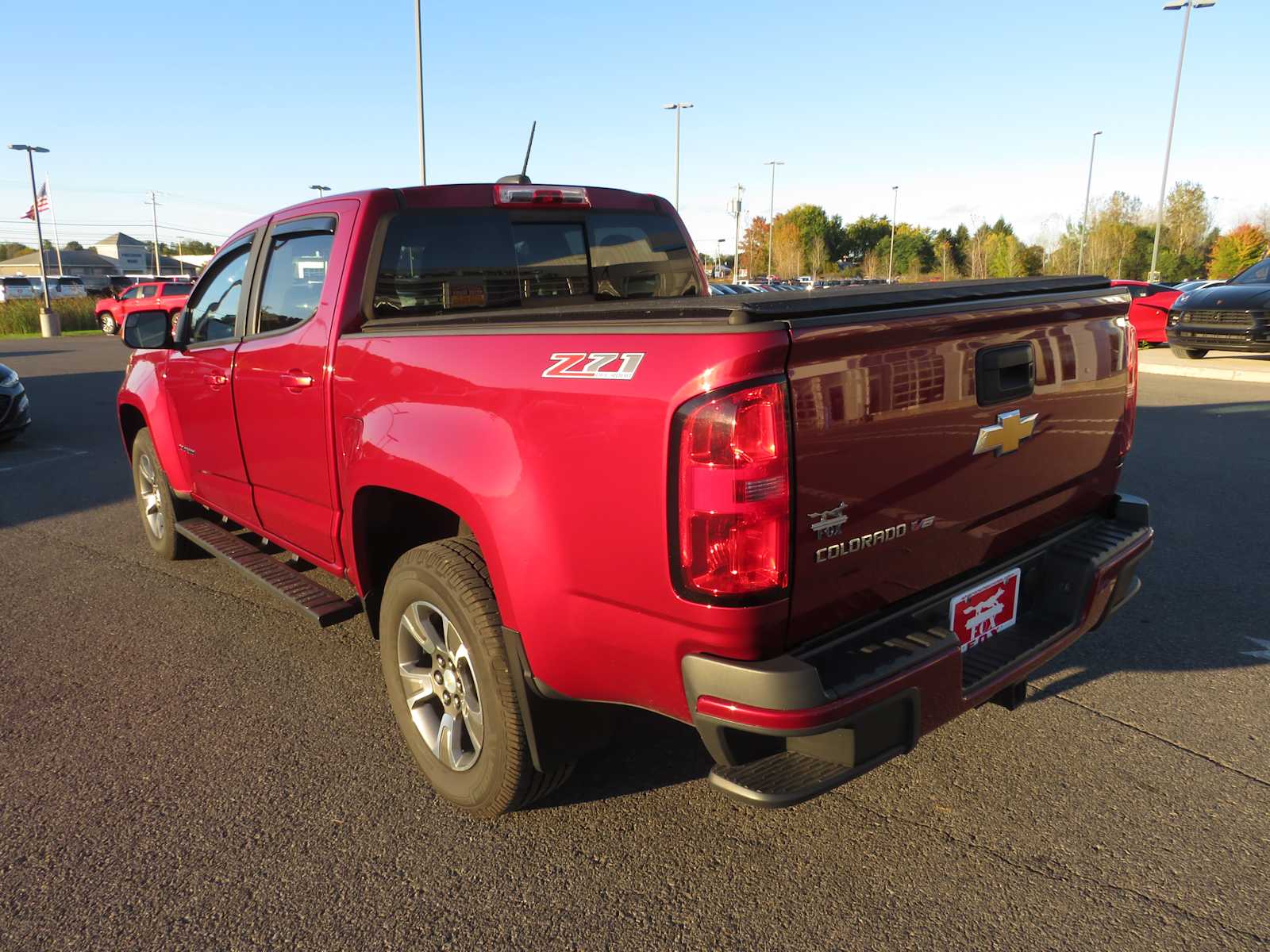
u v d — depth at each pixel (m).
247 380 3.71
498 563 2.38
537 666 2.36
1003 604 2.61
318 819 2.81
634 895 2.43
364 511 3.12
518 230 3.67
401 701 2.97
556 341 2.28
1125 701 3.45
